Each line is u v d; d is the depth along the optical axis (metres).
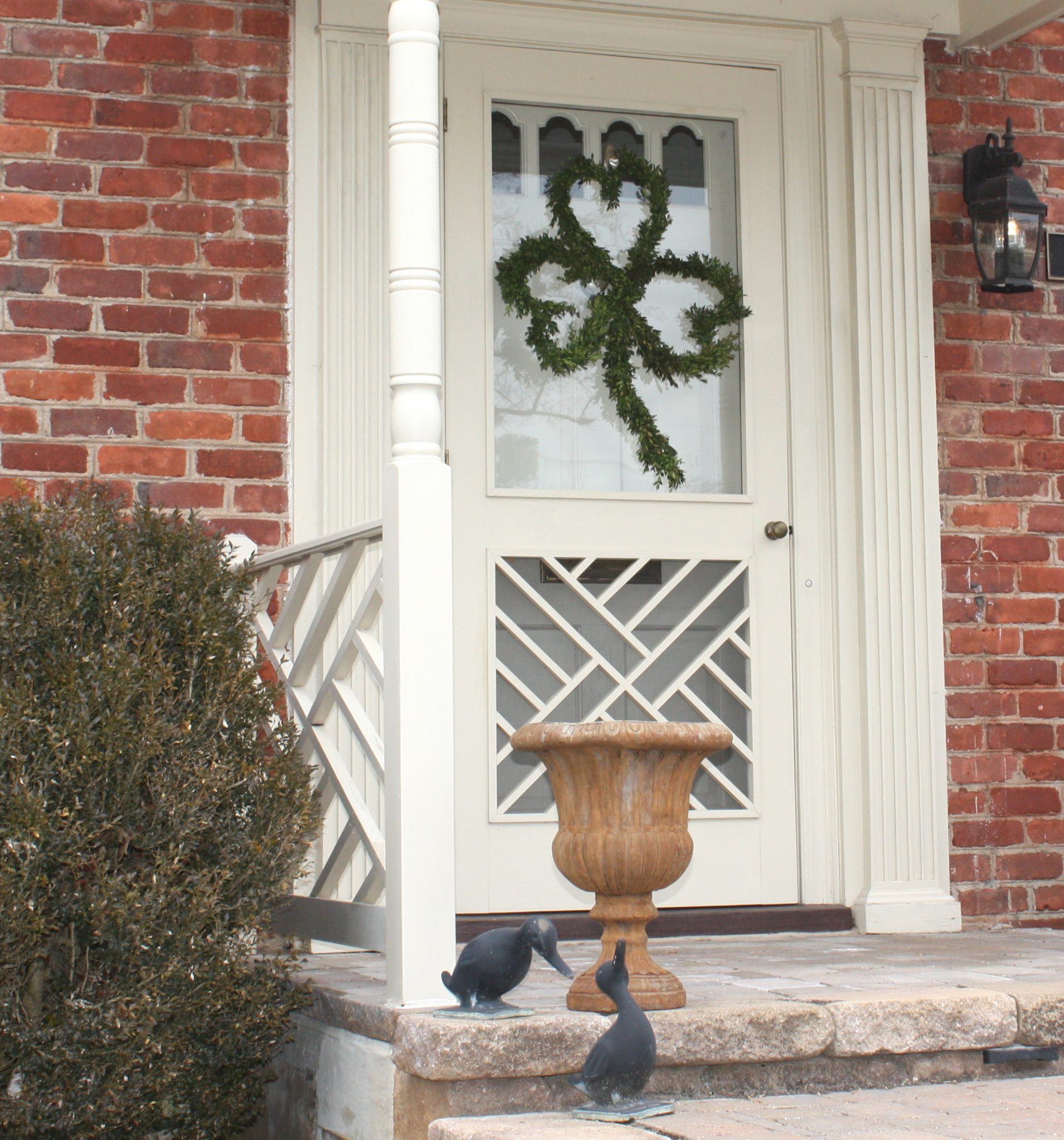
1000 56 4.98
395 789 2.97
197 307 4.22
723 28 4.75
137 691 2.96
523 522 4.50
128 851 2.98
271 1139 3.41
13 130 4.15
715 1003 2.94
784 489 4.71
